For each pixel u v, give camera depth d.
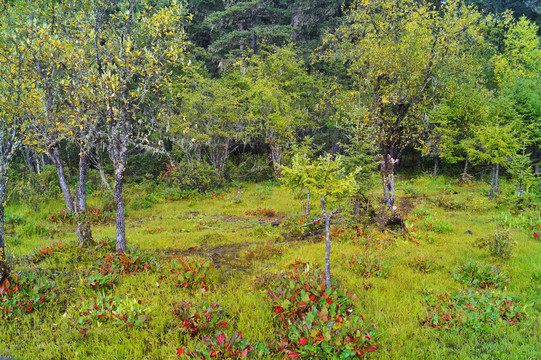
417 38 13.29
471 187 22.80
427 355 4.92
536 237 10.79
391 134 13.26
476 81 16.75
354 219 13.12
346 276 7.96
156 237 12.33
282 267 8.61
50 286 7.00
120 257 8.41
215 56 34.38
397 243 10.68
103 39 9.55
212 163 27.64
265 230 13.02
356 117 13.35
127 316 5.81
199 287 7.29
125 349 5.07
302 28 37.66
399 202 19.05
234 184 27.69
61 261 8.83
